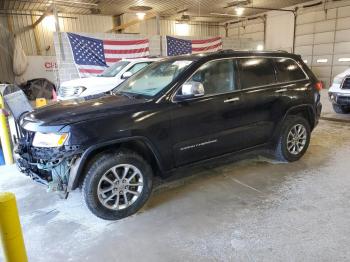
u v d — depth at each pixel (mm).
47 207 3178
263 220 2773
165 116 2988
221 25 20969
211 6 15188
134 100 3074
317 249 2328
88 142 2582
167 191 3465
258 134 3795
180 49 12555
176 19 18594
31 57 14672
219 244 2447
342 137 5535
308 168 4016
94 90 6859
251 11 17141
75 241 2561
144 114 2883
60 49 9750
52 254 2396
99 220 2891
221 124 3404
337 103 6949
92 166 2697
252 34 18812
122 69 7363
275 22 17156
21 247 1561
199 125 3229
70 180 2641
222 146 3484
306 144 4320
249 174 3871
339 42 14086
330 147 4930
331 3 14094
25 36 15188
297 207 2984
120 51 10812
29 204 3246
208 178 3787
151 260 2289
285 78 4039
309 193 3281
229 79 3521
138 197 2955
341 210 2898
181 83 3162
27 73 14742
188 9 15828
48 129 2625
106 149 2830
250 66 3725
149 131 2887
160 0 13516
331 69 14656
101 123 2670
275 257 2260
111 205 2842
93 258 2336
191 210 3016
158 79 3445
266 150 4188
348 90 6648
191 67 3273
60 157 2570
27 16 15062
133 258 2318
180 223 2785
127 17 16094
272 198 3197
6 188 3680
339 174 3785
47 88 14219
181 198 3279
